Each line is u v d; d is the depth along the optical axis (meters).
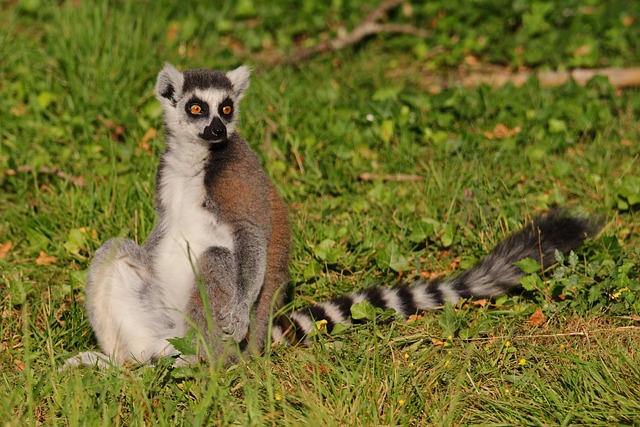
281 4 19.31
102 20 16.50
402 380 8.53
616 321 9.64
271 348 9.53
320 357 9.00
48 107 14.67
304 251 11.44
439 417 8.03
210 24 18.53
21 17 17.83
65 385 8.37
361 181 13.42
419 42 17.92
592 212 11.97
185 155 9.80
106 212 12.08
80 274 10.92
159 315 9.83
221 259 9.52
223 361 8.82
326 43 17.75
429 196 12.57
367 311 9.81
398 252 11.07
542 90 15.66
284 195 12.60
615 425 7.82
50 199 12.60
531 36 17.83
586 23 18.09
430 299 10.19
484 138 14.02
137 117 14.25
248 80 10.63
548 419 8.09
